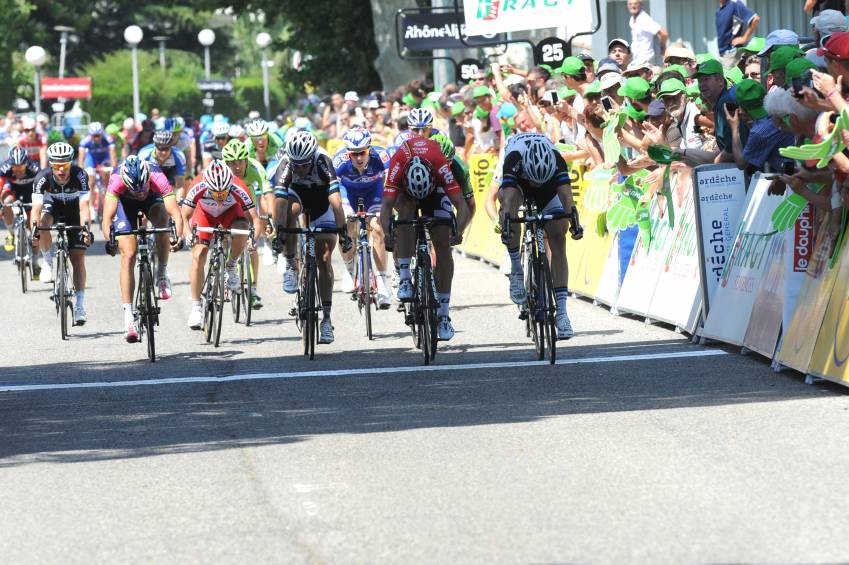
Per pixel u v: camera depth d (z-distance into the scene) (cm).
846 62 1647
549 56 3706
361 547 1110
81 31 16012
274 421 1708
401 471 1388
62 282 2672
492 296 3067
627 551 1067
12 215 3572
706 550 1062
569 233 3084
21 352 2500
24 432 1711
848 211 1764
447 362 2153
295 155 2216
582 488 1284
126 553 1126
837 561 1023
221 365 2231
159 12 16600
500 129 3694
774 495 1231
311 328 2256
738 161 2144
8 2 13188
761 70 2223
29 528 1227
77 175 2802
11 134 7669
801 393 1748
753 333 2028
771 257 2006
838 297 1769
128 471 1448
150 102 15625
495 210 2916
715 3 4262
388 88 7156
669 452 1430
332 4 8206
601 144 2759
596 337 2370
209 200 2517
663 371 1967
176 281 3634
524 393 1834
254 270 2767
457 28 4022
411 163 2111
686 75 2605
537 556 1062
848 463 1350
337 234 2320
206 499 1304
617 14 4338
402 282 2184
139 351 2448
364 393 1891
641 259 2572
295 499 1288
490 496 1267
